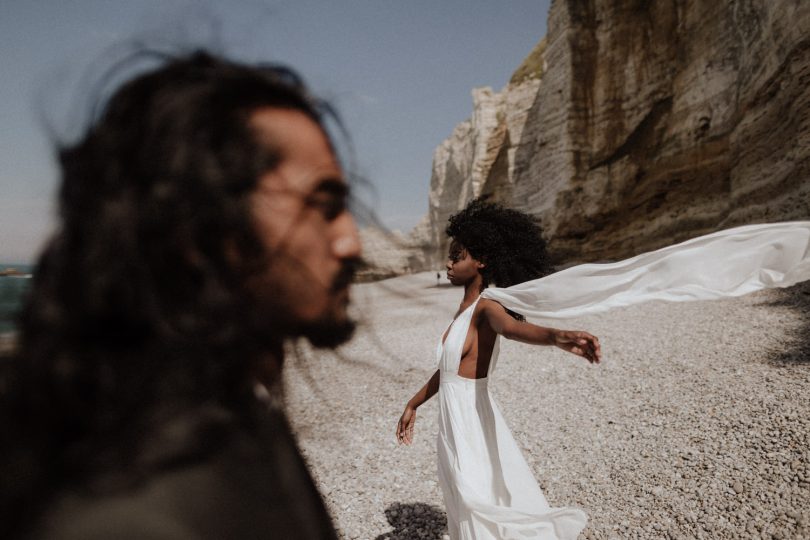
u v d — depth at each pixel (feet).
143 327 1.18
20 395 1.14
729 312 30.91
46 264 1.20
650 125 65.00
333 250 1.47
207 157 1.22
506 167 105.09
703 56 55.93
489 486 7.76
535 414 20.26
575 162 74.02
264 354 1.57
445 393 8.25
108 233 1.13
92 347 1.13
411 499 14.46
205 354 1.21
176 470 1.09
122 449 1.09
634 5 67.51
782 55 39.27
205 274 1.20
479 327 8.02
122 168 1.20
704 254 5.77
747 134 45.27
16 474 1.09
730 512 11.50
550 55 81.20
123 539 0.97
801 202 35.29
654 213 61.67
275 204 1.32
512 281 8.45
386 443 18.66
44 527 1.01
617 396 20.63
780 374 18.72
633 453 15.40
